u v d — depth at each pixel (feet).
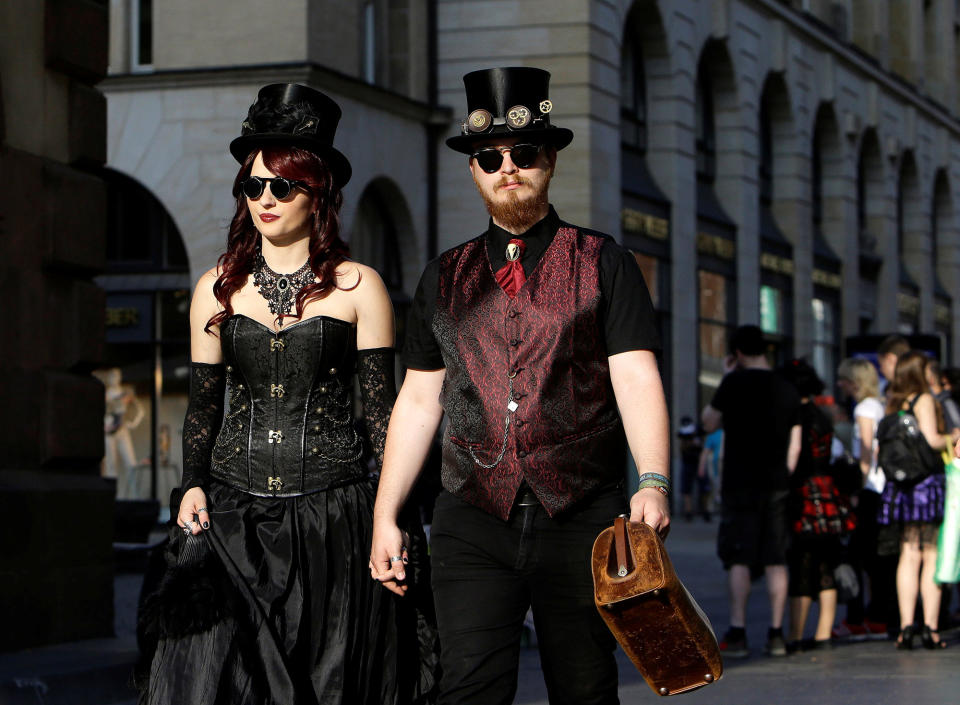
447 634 16.98
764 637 44.29
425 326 17.57
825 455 41.14
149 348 91.86
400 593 17.92
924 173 181.27
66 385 37.14
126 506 65.05
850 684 34.19
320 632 19.08
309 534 19.31
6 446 35.32
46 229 36.65
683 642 15.52
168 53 87.81
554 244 17.25
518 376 16.76
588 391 16.84
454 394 17.10
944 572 40.75
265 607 18.76
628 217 110.01
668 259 116.88
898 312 170.19
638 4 113.91
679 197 117.80
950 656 39.83
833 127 152.97
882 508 42.14
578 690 16.92
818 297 148.25
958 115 199.41
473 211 98.58
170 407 91.40
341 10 90.58
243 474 19.60
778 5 136.26
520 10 101.09
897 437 41.55
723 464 40.60
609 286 16.93
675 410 116.67
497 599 16.85
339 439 19.83
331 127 20.17
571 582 16.66
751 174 131.75
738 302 129.80
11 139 35.91
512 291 17.03
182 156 87.35
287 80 85.61
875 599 45.75
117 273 91.86
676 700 31.99
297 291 19.79
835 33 151.12
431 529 17.35
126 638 37.86
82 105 38.04
